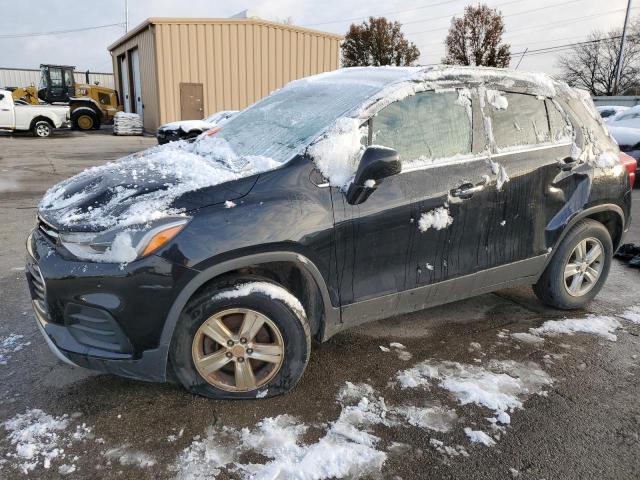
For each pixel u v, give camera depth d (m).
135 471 2.34
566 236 3.89
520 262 3.63
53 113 21.41
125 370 2.62
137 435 2.57
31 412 2.73
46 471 2.32
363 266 2.97
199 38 20.59
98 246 2.50
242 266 2.64
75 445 2.49
